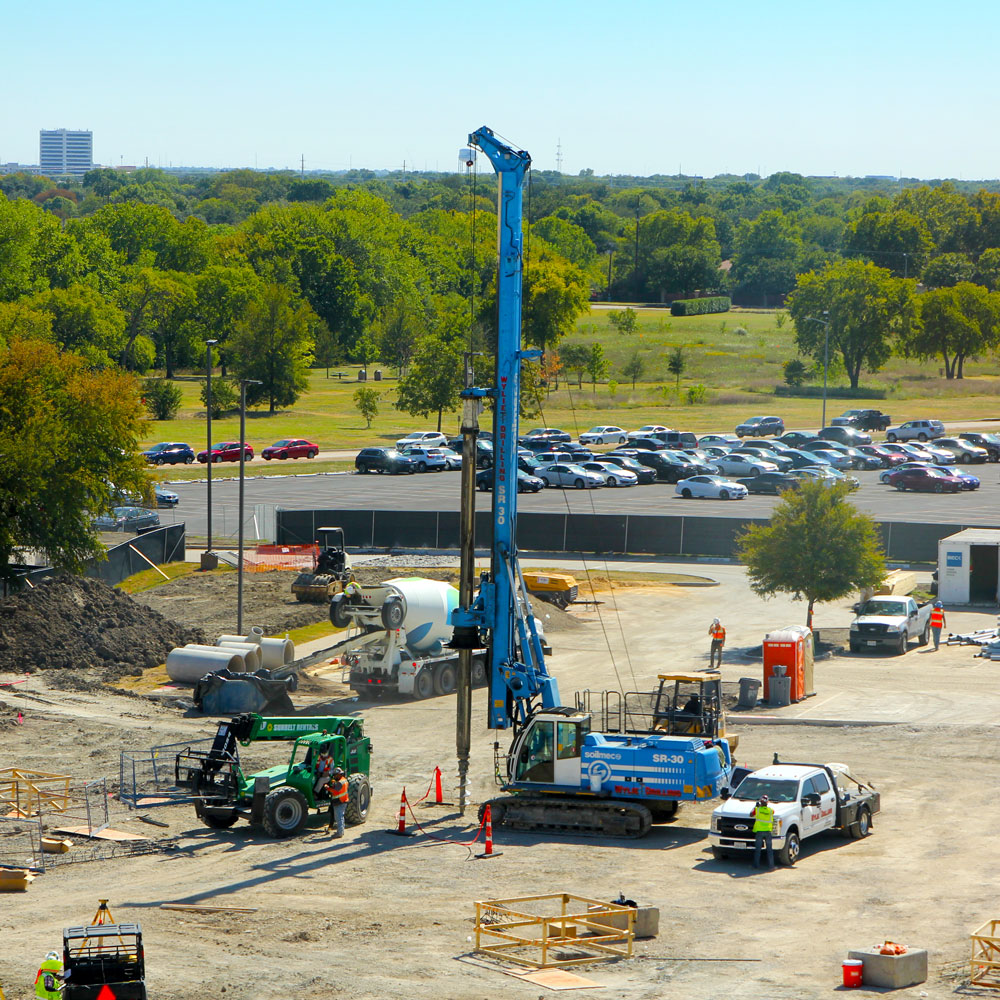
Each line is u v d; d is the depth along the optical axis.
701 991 19.27
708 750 29.16
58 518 53.72
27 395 54.47
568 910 23.52
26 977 19.38
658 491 92.88
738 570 68.06
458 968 20.28
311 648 51.03
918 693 43.25
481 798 32.72
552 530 73.50
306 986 19.23
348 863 26.98
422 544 72.75
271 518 76.62
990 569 58.91
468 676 31.69
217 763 29.61
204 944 21.41
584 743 29.80
